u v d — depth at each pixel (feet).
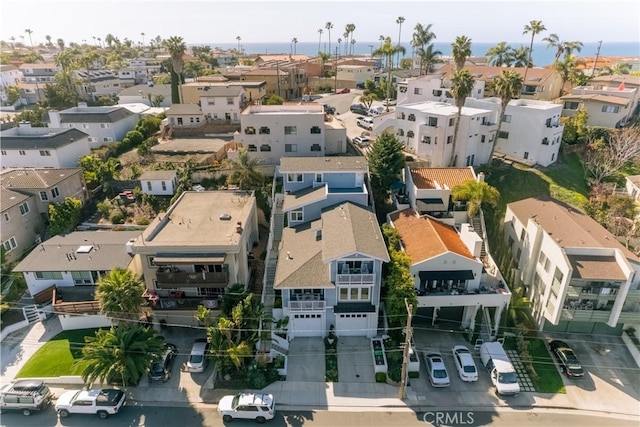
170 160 171.83
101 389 87.56
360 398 90.12
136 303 92.02
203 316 92.94
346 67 345.10
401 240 119.55
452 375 96.48
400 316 99.91
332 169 127.85
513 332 107.96
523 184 164.04
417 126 175.73
